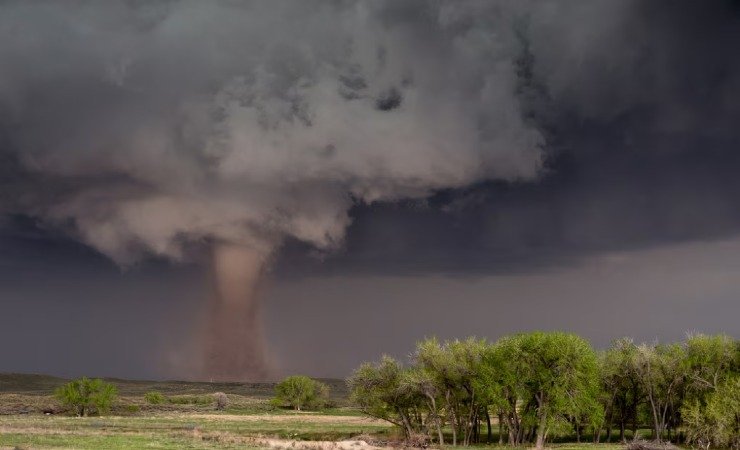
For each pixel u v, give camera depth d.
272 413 143.12
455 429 79.12
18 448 53.22
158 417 119.19
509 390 74.75
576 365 71.81
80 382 120.69
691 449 68.44
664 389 79.44
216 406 152.88
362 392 80.19
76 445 58.62
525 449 69.88
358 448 67.19
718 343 76.81
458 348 78.25
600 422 72.75
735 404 64.31
